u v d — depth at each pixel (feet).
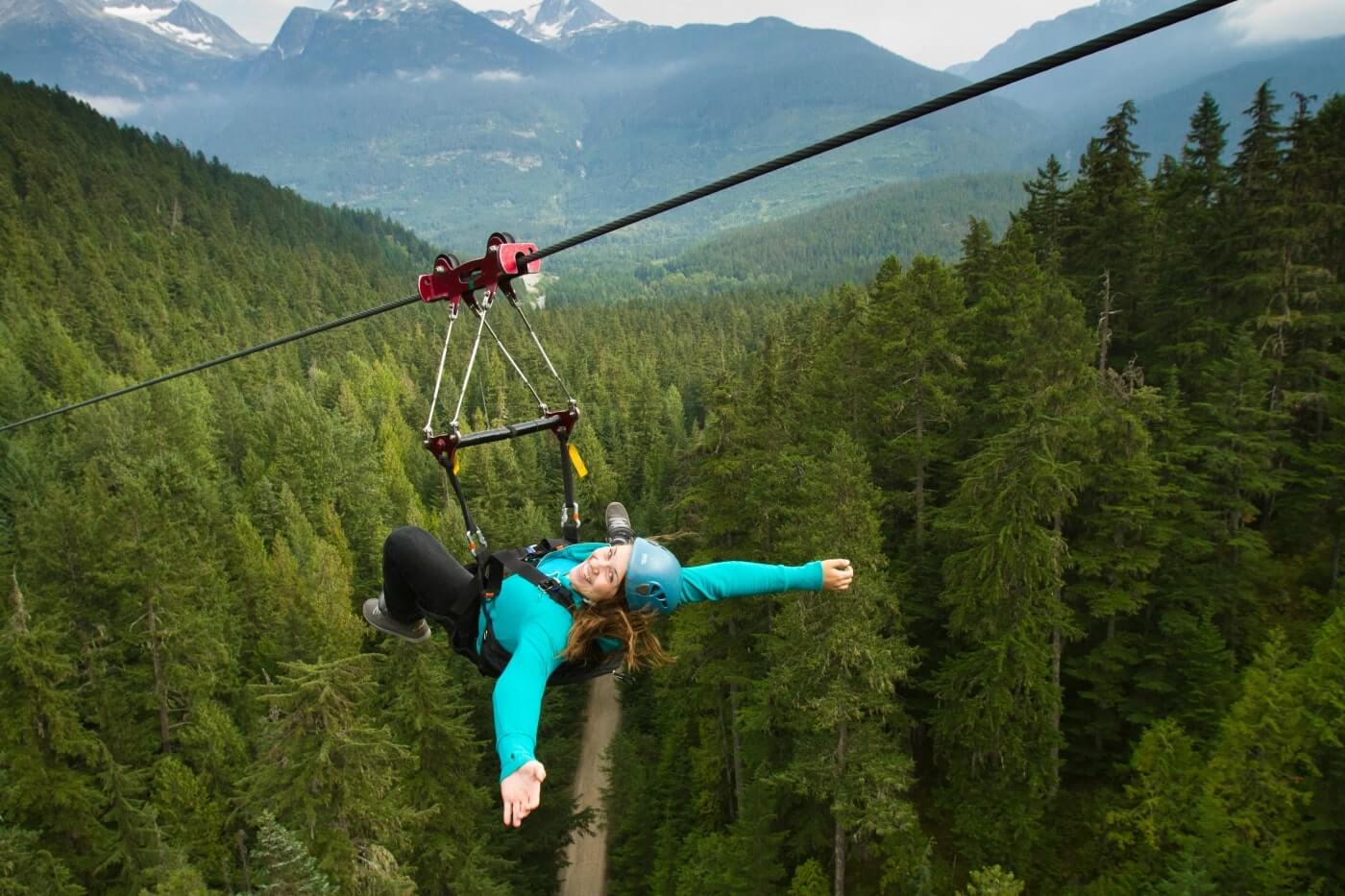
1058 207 162.50
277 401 244.22
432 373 387.75
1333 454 109.19
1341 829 70.90
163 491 159.63
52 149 591.78
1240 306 132.46
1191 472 106.22
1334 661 72.33
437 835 93.50
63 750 94.32
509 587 15.69
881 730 84.38
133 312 397.80
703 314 546.67
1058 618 82.33
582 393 319.88
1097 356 125.29
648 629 15.24
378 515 201.77
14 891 83.20
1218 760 75.25
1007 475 78.79
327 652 125.49
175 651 111.96
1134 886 76.64
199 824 97.76
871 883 88.69
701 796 109.09
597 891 124.06
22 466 194.80
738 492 98.12
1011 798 86.53
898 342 99.19
